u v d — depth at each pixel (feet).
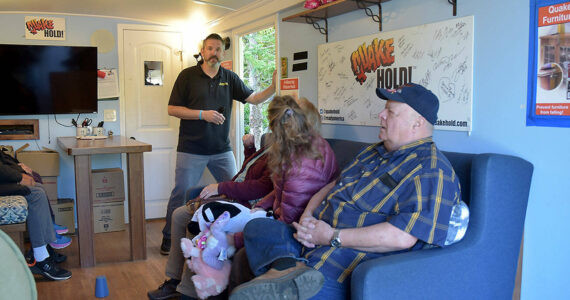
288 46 11.10
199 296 7.14
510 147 6.27
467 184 6.08
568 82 5.53
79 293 9.71
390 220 5.45
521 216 5.99
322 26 9.86
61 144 12.87
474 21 6.63
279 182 7.27
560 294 5.83
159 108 16.20
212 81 12.36
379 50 8.31
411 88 6.19
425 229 5.28
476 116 6.68
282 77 11.43
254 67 13.97
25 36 14.58
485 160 5.74
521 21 6.04
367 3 8.36
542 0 5.78
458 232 5.56
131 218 11.68
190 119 12.25
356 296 4.97
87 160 11.10
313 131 7.20
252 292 5.31
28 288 2.39
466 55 6.75
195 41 16.33
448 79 7.04
